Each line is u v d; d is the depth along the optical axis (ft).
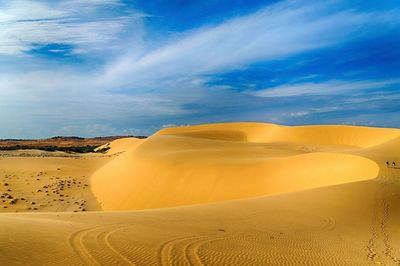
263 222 67.36
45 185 200.44
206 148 238.89
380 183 100.94
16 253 35.24
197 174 160.97
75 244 40.42
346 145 342.85
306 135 369.91
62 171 253.85
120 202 166.71
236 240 51.88
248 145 271.90
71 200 170.81
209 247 46.01
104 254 37.83
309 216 73.72
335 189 94.73
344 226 68.85
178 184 159.94
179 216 68.95
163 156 195.62
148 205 156.25
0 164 267.39
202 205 87.25
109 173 217.56
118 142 571.69
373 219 74.43
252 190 141.79
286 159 160.45
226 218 69.15
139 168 187.42
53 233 44.45
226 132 412.57
